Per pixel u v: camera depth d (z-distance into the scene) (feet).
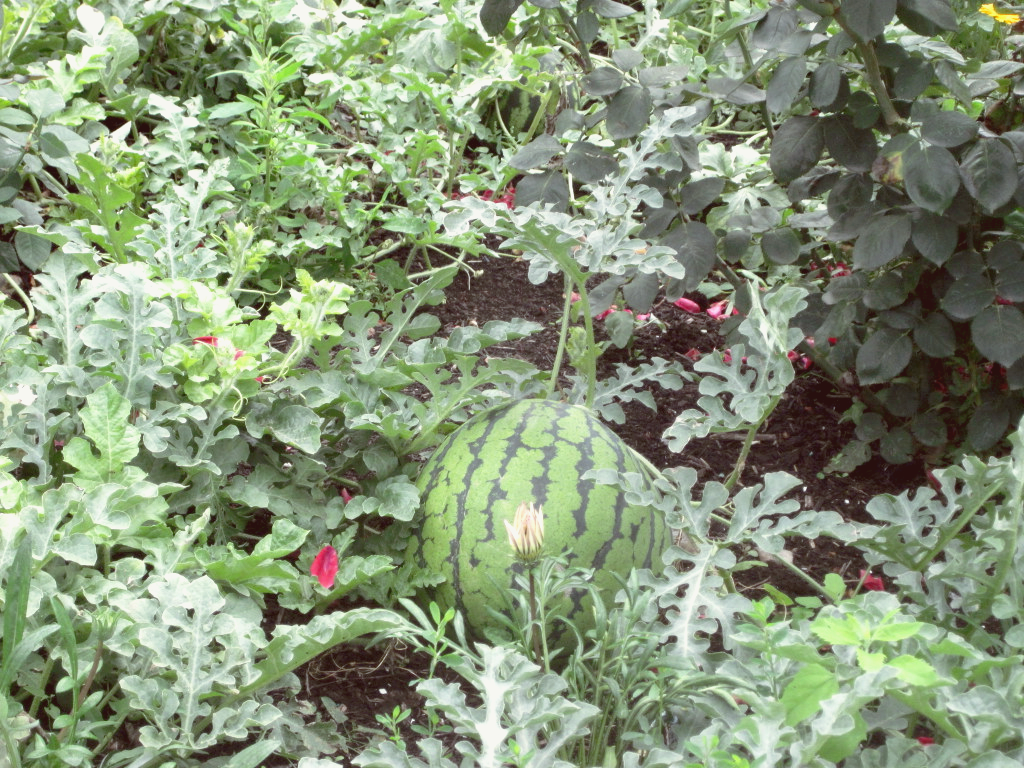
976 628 6.89
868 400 10.77
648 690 6.81
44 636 5.90
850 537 7.43
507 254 14.53
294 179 12.48
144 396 7.80
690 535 7.70
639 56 10.34
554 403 8.32
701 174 12.79
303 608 7.55
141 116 12.64
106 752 6.83
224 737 6.80
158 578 6.86
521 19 14.42
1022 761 5.66
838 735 5.18
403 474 8.42
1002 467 6.86
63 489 6.55
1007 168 8.69
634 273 10.45
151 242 8.99
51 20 12.32
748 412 7.98
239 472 9.61
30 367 7.68
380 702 7.73
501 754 5.49
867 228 9.23
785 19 9.19
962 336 10.26
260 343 8.19
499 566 7.55
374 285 12.83
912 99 9.22
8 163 10.34
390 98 13.01
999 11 11.73
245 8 13.43
